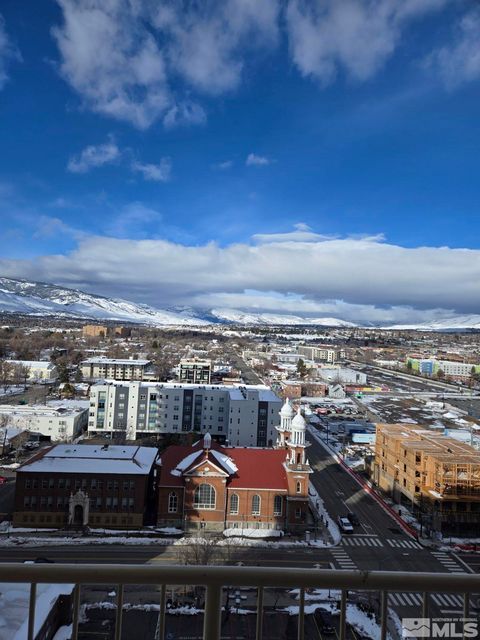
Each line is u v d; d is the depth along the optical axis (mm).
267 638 30672
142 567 5727
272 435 91188
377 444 74375
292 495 53719
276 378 188500
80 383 147750
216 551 46812
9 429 87188
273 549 49188
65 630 28672
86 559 45125
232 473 54750
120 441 90812
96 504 52875
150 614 32594
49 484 52969
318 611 33500
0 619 23719
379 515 60625
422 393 179750
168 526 53094
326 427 115000
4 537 49406
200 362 155000
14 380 150500
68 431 91750
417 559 48688
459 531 55250
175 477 54125
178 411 97625
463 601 5930
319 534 53344
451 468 56250
